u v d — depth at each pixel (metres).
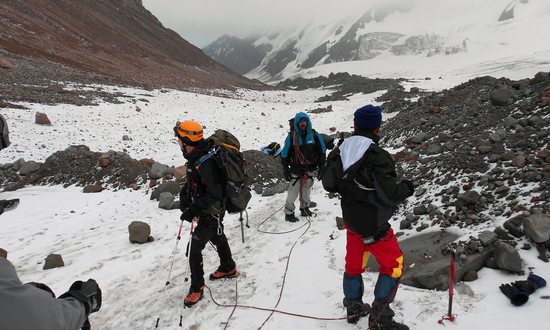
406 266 4.80
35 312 1.69
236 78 103.19
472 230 5.03
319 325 4.15
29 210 9.57
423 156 8.82
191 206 4.60
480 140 7.38
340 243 6.05
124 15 101.12
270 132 24.64
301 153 7.11
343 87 78.38
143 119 23.88
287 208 7.50
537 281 3.85
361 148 3.43
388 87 61.78
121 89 34.81
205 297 5.00
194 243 4.79
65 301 1.92
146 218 8.65
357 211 3.51
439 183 6.70
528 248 4.36
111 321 4.69
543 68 74.06
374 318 3.65
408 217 5.98
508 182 5.63
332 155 3.73
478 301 3.94
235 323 4.39
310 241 6.41
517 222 4.61
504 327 3.48
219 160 4.48
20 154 14.62
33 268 6.29
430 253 4.88
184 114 27.61
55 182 11.90
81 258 6.59
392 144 13.92
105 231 7.98
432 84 63.84
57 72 35.16
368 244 3.65
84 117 21.61
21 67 32.41
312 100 56.91
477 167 6.50
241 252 6.41
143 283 5.60
